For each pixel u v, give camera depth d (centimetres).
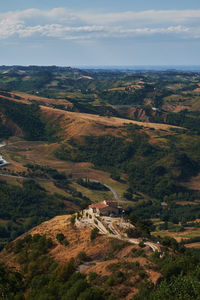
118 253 9244
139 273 7100
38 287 8319
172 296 5991
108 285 6925
